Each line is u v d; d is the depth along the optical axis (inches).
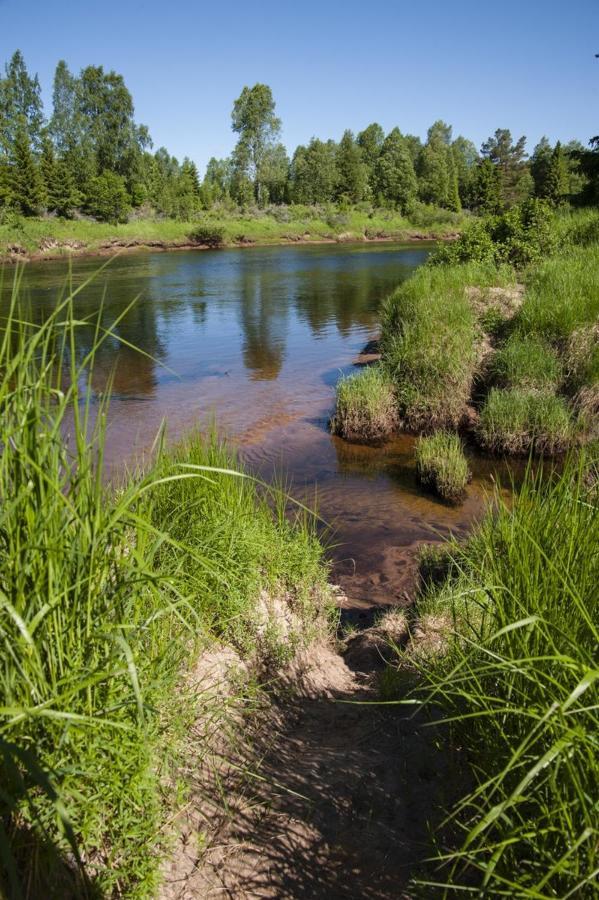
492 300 545.3
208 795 102.0
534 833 71.2
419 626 189.9
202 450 185.9
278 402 507.5
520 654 93.1
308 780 111.8
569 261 598.2
